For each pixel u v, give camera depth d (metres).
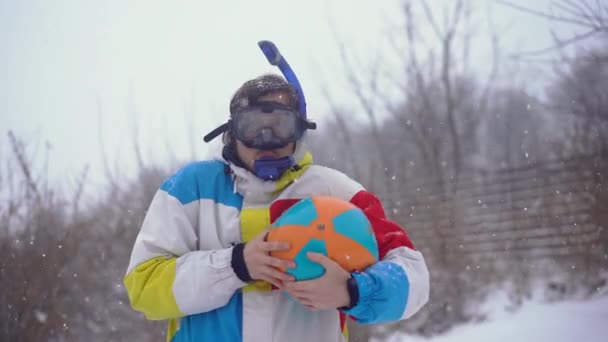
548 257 7.59
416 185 10.16
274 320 1.67
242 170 1.83
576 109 6.70
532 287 7.12
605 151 6.52
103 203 8.12
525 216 8.09
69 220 6.61
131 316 6.83
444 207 8.71
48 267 6.00
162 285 1.64
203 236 1.79
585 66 6.01
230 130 1.89
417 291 1.68
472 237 8.45
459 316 6.58
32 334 5.69
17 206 6.15
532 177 8.47
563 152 8.04
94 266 7.11
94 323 6.75
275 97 1.83
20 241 6.01
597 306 5.71
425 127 12.46
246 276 1.60
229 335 1.67
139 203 8.26
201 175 1.87
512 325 5.71
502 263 7.92
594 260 6.66
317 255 1.54
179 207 1.80
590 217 6.91
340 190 1.91
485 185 9.46
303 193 1.84
